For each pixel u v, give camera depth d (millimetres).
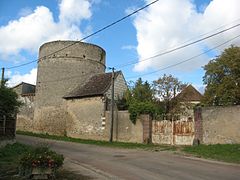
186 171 13891
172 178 12211
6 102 21016
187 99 47062
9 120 21938
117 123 31812
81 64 41250
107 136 32844
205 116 24516
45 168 11508
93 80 39312
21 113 45062
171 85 40469
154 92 39625
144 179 12055
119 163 16594
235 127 22578
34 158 11500
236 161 17250
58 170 13867
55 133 39438
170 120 27891
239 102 36844
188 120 26391
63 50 41625
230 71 38688
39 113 42125
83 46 41844
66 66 41125
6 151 18703
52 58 42094
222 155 19156
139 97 36750
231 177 12578
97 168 14898
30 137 34125
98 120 34094
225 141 22969
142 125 29562
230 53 38562
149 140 28781
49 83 41812
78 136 36031
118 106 34688
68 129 37625
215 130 23703
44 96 42000
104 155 20344
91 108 35250
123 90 37375
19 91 48656
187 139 26203
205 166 15492
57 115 39875
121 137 31188
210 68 39719
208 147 21953
